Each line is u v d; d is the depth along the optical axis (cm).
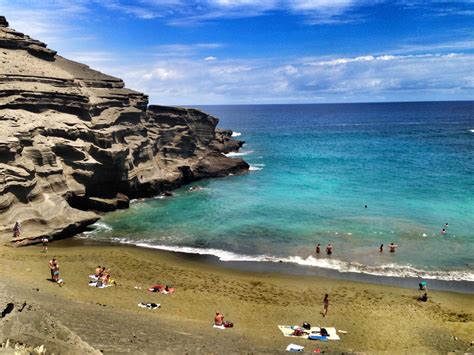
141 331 2466
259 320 3141
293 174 8712
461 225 5341
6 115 5184
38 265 3853
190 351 2211
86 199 5978
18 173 4669
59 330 1962
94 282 3597
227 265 4256
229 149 12000
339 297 3597
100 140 6047
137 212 6022
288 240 4925
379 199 6588
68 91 6222
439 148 12406
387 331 3003
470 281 3938
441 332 2992
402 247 4697
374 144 13862
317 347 2689
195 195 7062
